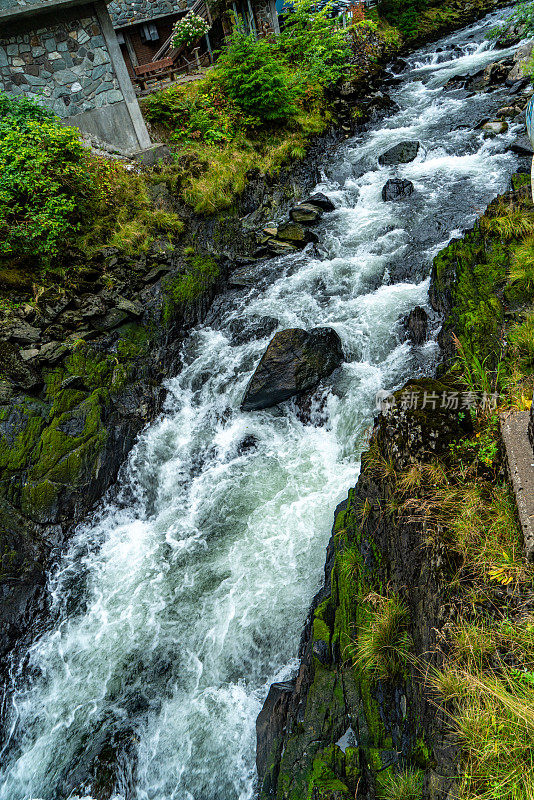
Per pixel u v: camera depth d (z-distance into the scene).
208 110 11.73
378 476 3.83
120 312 7.93
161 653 5.05
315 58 14.62
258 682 4.62
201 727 4.44
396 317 7.36
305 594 5.11
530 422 3.06
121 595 5.68
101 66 9.88
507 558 2.69
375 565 3.70
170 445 7.29
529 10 9.36
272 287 9.03
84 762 4.43
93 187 8.96
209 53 15.77
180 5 16.48
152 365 7.97
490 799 2.03
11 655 5.31
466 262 6.52
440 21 21.16
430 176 10.40
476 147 10.84
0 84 9.09
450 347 5.87
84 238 8.50
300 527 5.74
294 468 6.50
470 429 3.61
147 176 10.14
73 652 5.24
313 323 8.00
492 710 2.20
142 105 12.03
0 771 4.58
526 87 12.37
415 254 8.31
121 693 4.85
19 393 6.52
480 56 16.44
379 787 2.79
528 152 9.91
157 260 8.86
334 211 10.50
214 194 10.20
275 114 12.20
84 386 7.09
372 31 18.56
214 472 6.85
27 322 7.12
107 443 6.88
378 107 14.13
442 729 2.45
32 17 8.86
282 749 3.62
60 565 6.05
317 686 3.65
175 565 5.84
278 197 11.20
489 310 5.60
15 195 7.60
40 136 8.03
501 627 2.44
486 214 7.13
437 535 3.00
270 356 7.16
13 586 5.58
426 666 2.75
